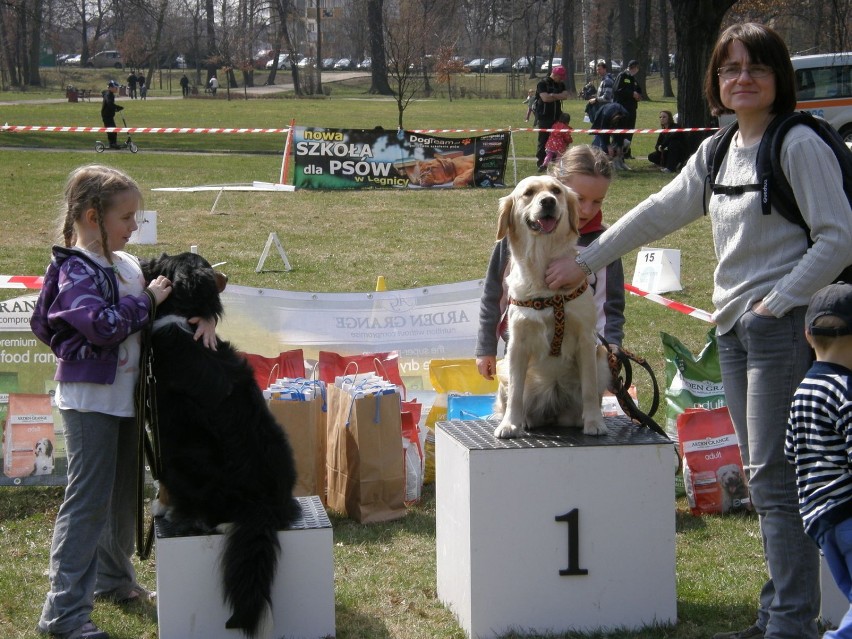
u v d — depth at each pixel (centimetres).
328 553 351
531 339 367
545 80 1934
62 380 341
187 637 340
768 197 308
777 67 310
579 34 7944
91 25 8512
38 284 595
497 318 430
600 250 350
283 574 348
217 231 1285
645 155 2338
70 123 3148
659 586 361
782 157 305
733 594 395
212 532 346
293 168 1905
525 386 388
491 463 344
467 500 349
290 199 1606
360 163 1781
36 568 421
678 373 542
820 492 274
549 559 352
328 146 1767
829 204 296
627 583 358
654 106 4538
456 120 3722
